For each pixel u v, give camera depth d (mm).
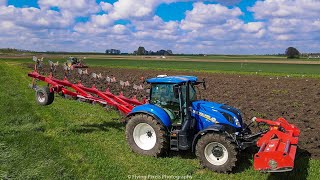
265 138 8789
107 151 10367
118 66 63750
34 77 13602
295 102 19984
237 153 8734
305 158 9852
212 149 8992
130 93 22781
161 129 9758
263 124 13523
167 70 53062
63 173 8352
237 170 9031
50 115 14648
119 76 38594
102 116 15062
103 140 11523
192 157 10078
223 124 9461
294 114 16031
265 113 16422
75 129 12672
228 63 93750
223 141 8711
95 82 29688
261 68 66875
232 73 48750
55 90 12758
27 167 8594
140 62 91375
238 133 9477
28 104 16422
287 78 39531
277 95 23406
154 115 9867
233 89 27000
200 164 9172
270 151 7691
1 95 19094
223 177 8602
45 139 10969
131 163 9461
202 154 9023
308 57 167625
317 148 10750
